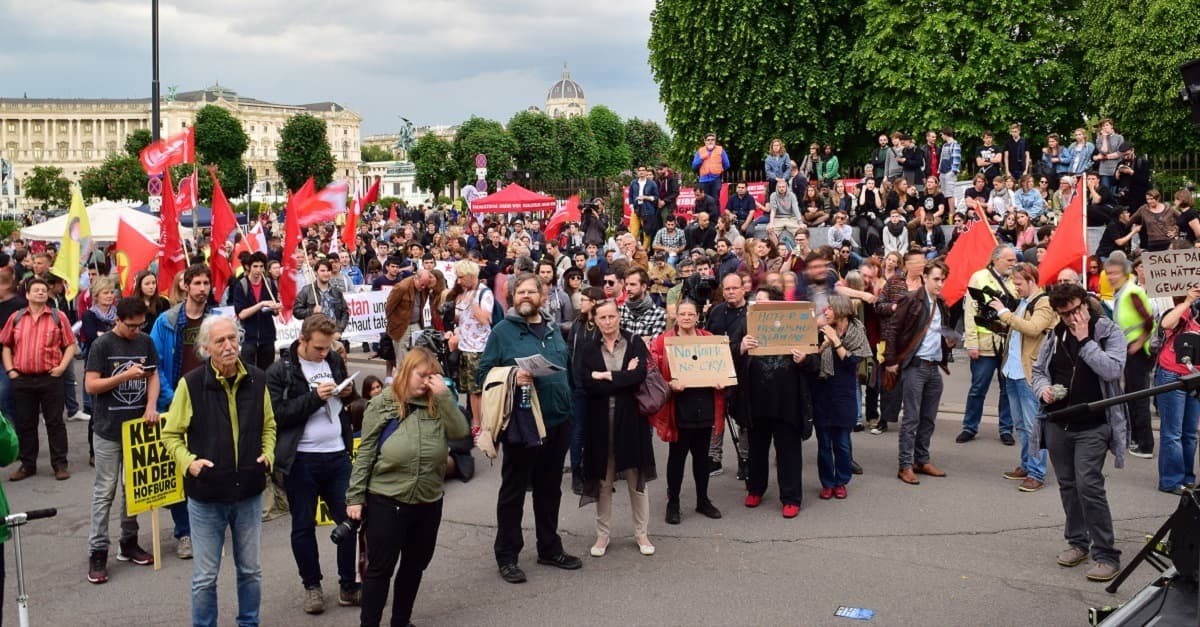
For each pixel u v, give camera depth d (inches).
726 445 458.6
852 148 1439.5
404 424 241.8
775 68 1391.5
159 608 276.1
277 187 4443.9
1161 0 1192.8
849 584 280.1
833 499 364.2
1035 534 321.7
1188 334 343.6
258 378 246.7
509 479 289.0
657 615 260.2
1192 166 974.4
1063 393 283.4
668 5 1489.9
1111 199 791.1
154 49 919.0
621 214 1364.4
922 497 364.2
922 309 378.0
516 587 284.0
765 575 288.7
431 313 501.0
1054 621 252.7
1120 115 1252.5
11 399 422.9
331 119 6860.2
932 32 1286.9
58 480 418.0
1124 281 385.7
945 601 266.8
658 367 324.5
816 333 340.5
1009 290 429.7
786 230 824.9
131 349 304.7
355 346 756.6
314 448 269.1
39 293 413.7
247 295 473.7
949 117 1290.6
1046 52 1306.6
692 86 1464.1
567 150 3312.0
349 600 274.5
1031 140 1312.7
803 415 340.8
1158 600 203.9
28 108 5674.2
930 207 785.6
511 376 281.1
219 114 3875.5
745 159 1443.2
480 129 3228.3
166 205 483.5
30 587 294.2
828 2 1391.5
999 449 432.8
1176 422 355.9
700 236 757.3
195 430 237.6
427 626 256.7
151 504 302.2
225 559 316.2
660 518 347.3
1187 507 207.0
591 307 310.7
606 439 304.3
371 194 881.5
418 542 246.4
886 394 459.5
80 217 512.7
